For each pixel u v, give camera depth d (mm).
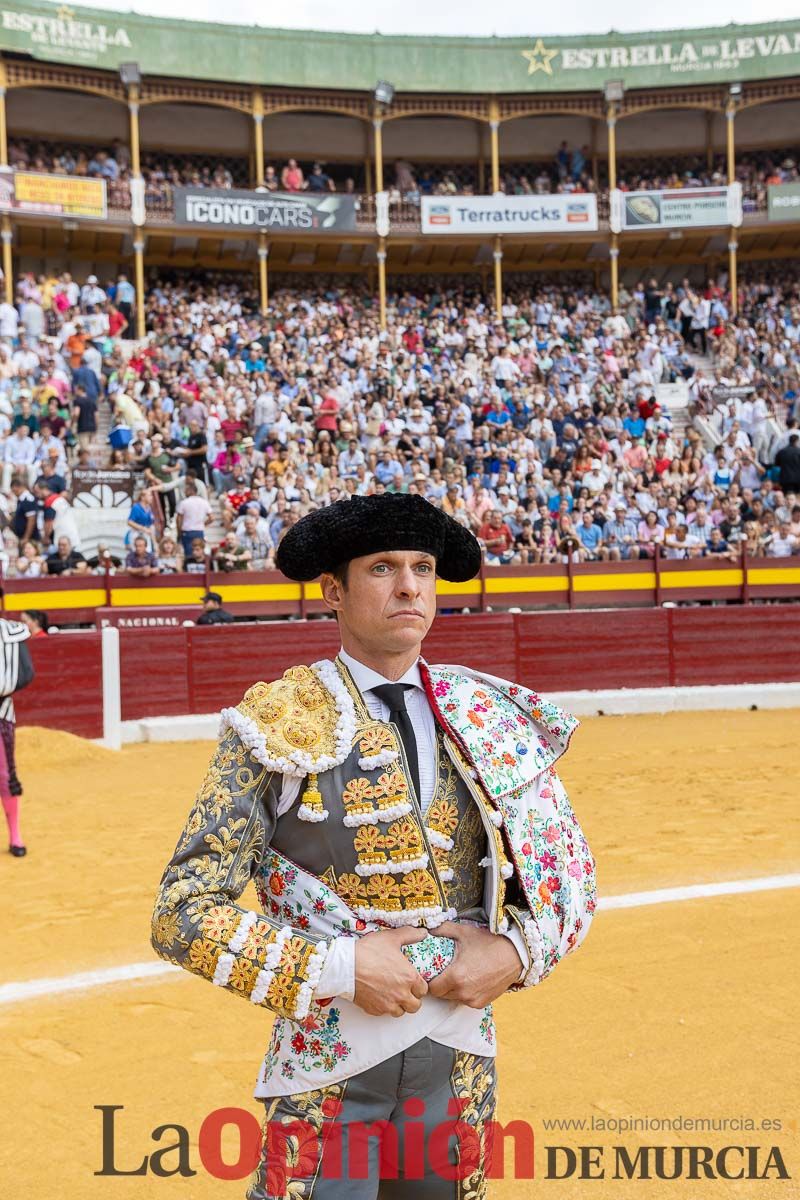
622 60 46000
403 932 2764
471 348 39125
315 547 2939
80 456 31234
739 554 27344
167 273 46688
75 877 10320
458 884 2887
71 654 19250
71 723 19172
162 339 37344
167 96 43344
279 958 2629
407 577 2922
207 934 2648
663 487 31078
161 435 30234
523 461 30922
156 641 20609
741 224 45344
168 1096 5617
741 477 33125
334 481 29422
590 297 47625
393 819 2811
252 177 48344
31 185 39938
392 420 32969
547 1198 4562
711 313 42438
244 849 2777
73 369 33469
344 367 35812
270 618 26344
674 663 23250
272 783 2818
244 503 28578
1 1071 5941
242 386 33625
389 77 45094
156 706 20516
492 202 44719
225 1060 6059
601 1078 5637
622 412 35531
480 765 2891
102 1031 6500
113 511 29125
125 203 41656
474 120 50125
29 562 25234
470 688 3078
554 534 28188
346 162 50062
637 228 45000
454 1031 2844
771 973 7086
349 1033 2785
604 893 9055
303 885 2828
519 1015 6484
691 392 37969
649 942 7762
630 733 19594
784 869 9758
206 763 17438
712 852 10430
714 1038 6086
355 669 3004
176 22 43000
